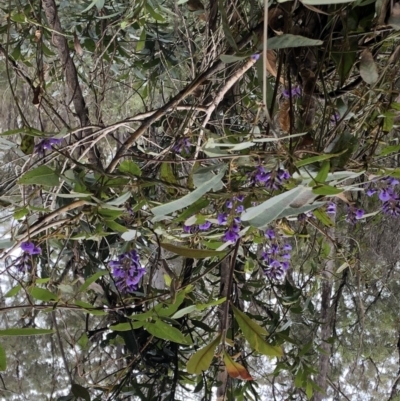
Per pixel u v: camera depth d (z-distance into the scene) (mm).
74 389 990
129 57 1416
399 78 789
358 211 817
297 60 705
